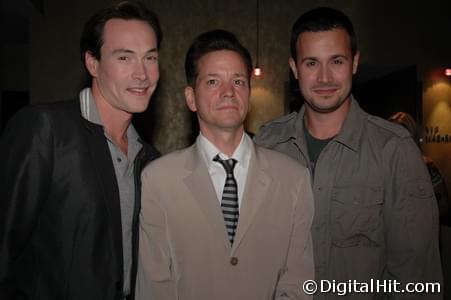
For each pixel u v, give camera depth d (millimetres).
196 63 1572
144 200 1530
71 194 1425
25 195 1347
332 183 1736
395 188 1687
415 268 1651
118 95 1567
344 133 1752
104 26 1568
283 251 1522
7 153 1382
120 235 1495
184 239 1477
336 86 1684
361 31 6012
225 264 1448
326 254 1717
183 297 1464
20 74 7754
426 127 6195
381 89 6879
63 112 1500
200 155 1555
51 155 1410
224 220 1487
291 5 5855
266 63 5809
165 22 5621
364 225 1703
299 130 1853
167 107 5598
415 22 6160
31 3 4848
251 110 5766
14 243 1345
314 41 1677
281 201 1541
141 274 1509
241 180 1547
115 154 1595
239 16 5766
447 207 3359
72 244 1415
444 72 6234
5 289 1325
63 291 1401
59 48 5359
